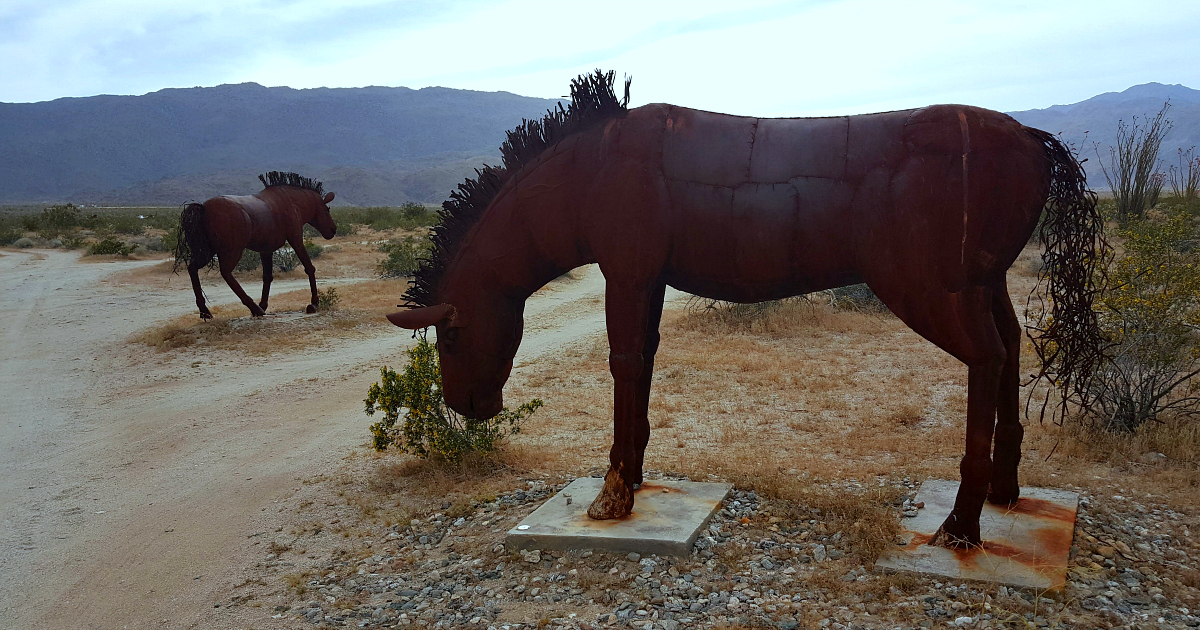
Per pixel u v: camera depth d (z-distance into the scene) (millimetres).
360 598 4750
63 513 6910
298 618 4531
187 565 5613
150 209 135000
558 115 5293
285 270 27250
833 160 4422
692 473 6492
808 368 11352
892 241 4223
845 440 7629
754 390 10148
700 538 4996
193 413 10523
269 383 12227
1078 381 4980
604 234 4844
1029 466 6375
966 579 4164
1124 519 5094
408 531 5848
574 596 4414
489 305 5348
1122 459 6367
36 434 9750
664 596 4312
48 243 40531
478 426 7367
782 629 3871
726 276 4703
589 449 7777
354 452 8398
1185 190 26188
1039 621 3777
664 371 11500
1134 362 7176
